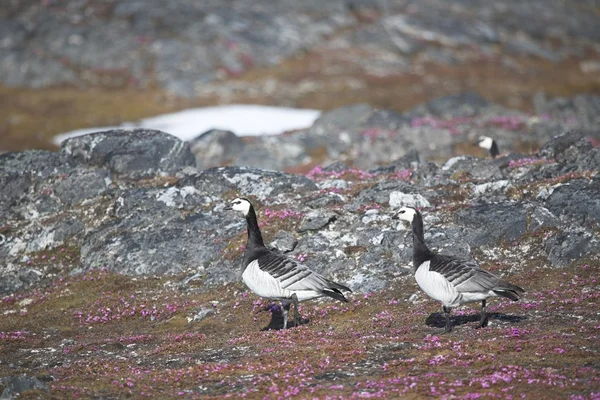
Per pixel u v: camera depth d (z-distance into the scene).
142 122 68.94
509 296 15.47
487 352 14.65
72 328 20.56
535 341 14.96
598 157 26.12
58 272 24.42
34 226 26.64
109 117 70.31
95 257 24.19
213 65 86.88
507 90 81.56
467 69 94.00
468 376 13.40
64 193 27.80
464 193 25.66
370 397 12.59
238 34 95.00
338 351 15.45
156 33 92.62
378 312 19.25
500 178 27.33
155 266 23.39
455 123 51.44
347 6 111.88
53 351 18.34
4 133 64.75
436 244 22.11
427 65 95.06
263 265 17.30
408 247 22.09
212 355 16.50
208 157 45.88
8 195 28.09
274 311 19.91
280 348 16.27
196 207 26.20
